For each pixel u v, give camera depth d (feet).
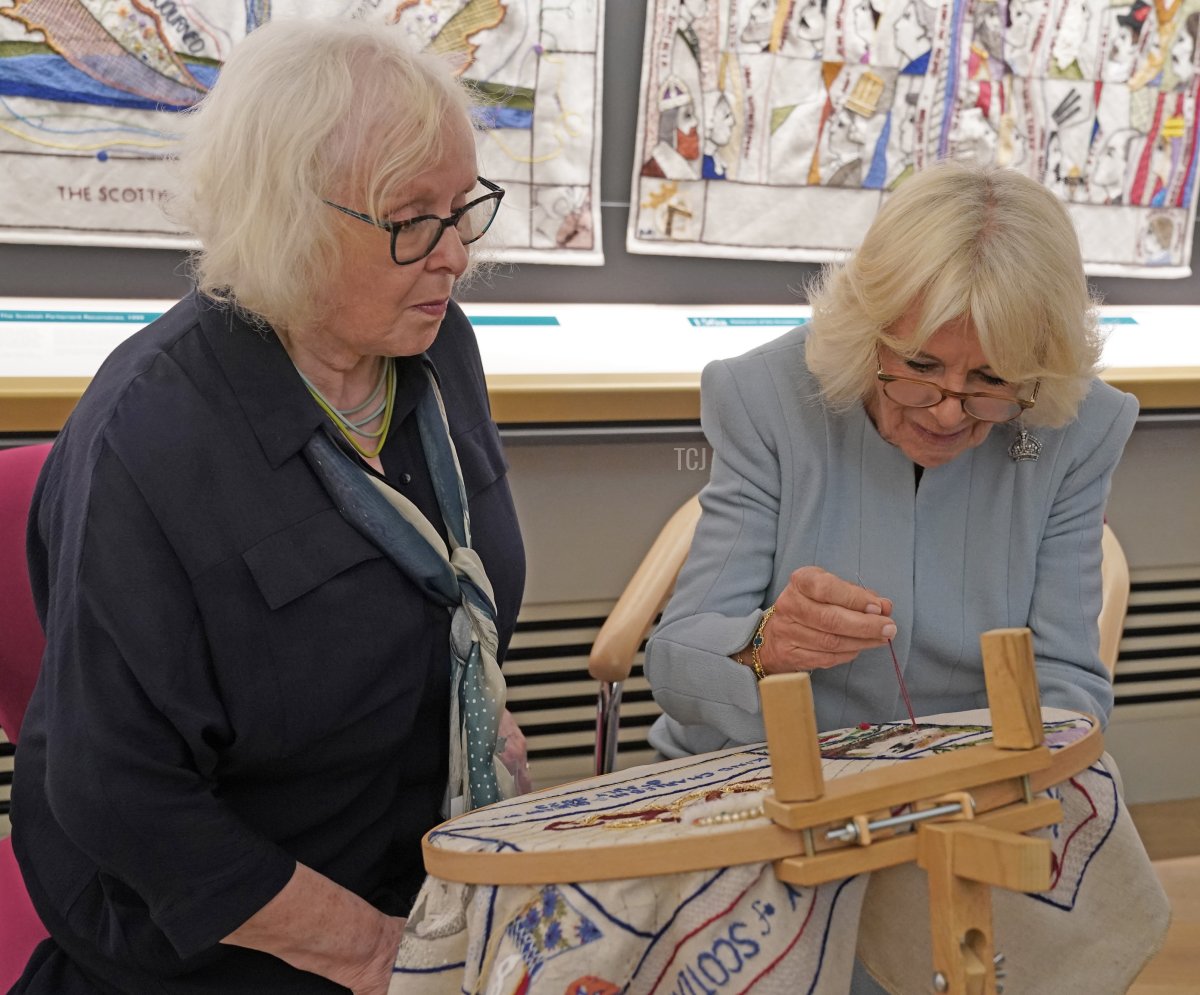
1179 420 7.49
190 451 3.38
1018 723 2.59
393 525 3.64
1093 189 8.35
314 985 3.72
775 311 8.09
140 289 7.20
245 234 3.25
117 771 3.28
